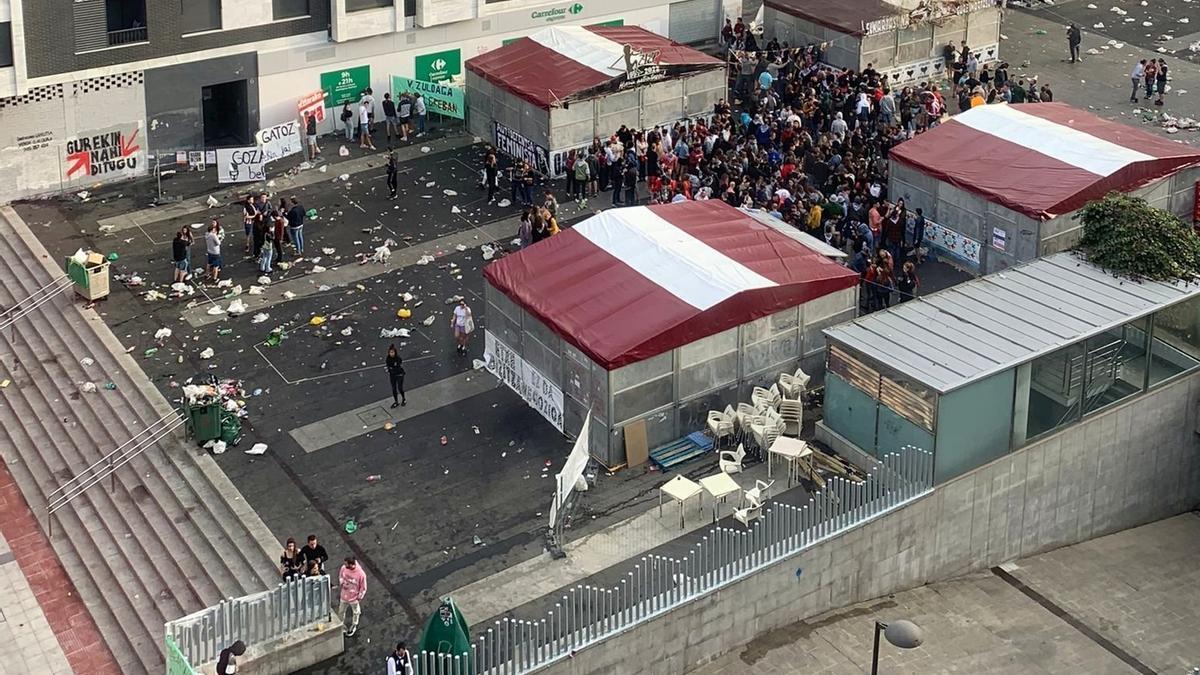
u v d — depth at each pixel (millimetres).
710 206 45062
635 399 38094
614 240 42094
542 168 54469
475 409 40969
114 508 38156
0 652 34375
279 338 44125
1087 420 38562
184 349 43656
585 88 53656
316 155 56000
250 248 48906
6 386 43062
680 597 33000
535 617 33156
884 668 34094
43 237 49875
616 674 32562
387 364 40531
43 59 51094
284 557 33594
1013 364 36375
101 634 34844
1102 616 36906
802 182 49781
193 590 35000
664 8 64688
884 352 37250
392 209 52031
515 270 41344
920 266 48438
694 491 35656
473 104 57406
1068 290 40594
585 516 36531
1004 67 58906
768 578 34156
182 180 54094
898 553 36344
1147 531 41219
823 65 61094
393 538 35844
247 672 31422
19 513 39062
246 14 54500
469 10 58969
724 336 39031
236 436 39594
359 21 56500
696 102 56812
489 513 36688
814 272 40656
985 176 47375
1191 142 56656
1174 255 41344
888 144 53281
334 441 39500
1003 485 37562
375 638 32812
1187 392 40594
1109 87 62375
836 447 38750
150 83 53500
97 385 42250
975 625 36000
